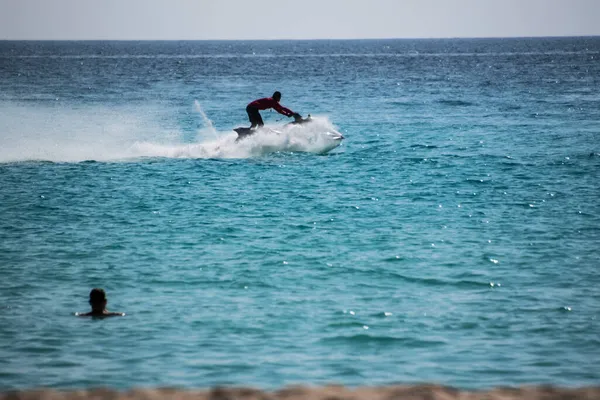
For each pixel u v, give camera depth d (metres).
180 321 43.53
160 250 59.28
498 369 36.78
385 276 52.53
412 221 69.31
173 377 35.53
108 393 28.34
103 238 63.09
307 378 35.44
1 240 62.47
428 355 38.59
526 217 70.94
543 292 49.22
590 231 65.50
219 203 77.44
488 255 57.78
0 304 46.72
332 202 77.94
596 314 45.00
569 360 38.00
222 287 50.06
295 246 60.44
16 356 38.25
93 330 42.06
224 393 27.81
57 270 54.03
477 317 44.41
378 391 28.22
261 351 38.97
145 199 79.31
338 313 44.94
